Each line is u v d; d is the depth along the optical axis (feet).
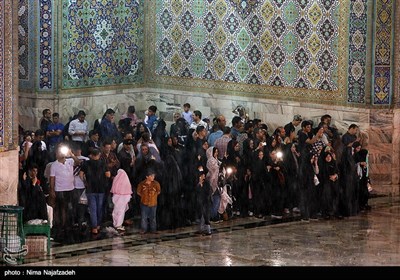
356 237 66.33
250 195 71.26
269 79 83.05
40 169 68.49
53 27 81.35
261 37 83.10
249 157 71.26
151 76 88.07
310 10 80.28
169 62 87.92
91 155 65.92
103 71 84.94
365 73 77.77
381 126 77.71
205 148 69.67
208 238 65.82
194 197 68.39
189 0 86.33
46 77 81.61
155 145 71.26
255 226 68.90
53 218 65.87
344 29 78.54
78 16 82.69
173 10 87.20
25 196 62.64
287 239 65.77
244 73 84.33
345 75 78.79
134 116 82.74
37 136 69.46
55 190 65.77
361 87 78.02
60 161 65.82
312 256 61.98
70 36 82.38
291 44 81.56
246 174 71.15
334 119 79.66
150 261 60.59
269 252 62.69
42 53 81.30
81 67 83.41
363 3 77.46
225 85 85.35
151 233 66.69
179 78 87.71
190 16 86.48
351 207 71.46
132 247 63.52
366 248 63.77
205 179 66.33
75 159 66.44
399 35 77.15
